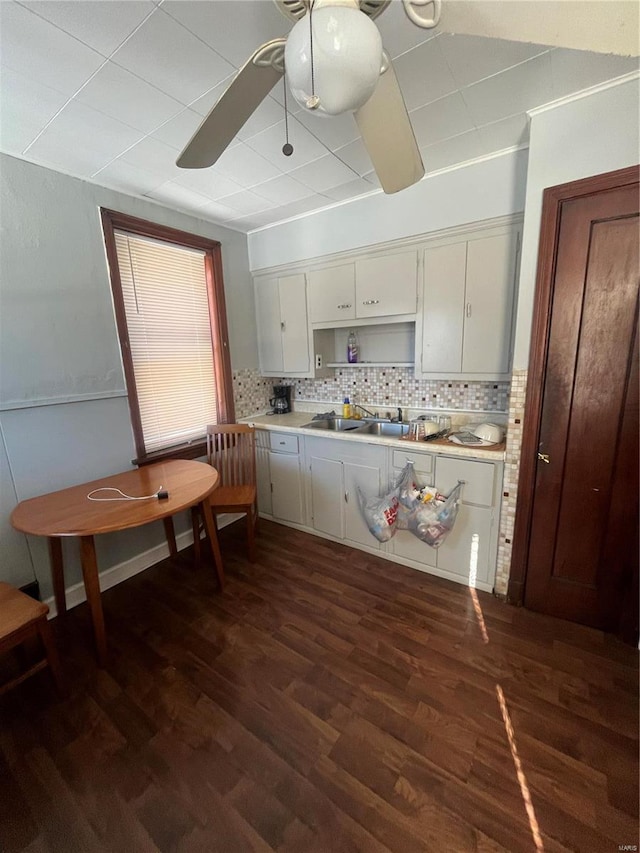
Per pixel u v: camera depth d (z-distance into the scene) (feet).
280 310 10.27
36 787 4.15
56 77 4.38
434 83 4.78
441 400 8.86
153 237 8.14
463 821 3.74
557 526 6.23
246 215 9.07
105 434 7.47
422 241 7.66
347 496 8.70
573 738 4.47
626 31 2.80
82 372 7.03
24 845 3.67
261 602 7.09
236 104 3.34
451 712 4.84
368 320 8.72
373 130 3.80
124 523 5.33
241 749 4.48
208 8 3.55
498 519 6.79
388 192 4.92
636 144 4.79
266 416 10.98
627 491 5.62
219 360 9.87
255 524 10.26
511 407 6.25
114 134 5.57
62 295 6.66
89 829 3.77
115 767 4.32
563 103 5.10
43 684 5.43
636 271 5.08
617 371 5.42
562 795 3.92
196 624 6.56
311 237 9.15
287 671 5.55
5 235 5.92
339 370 10.52
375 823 3.75
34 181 6.20
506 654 5.72
